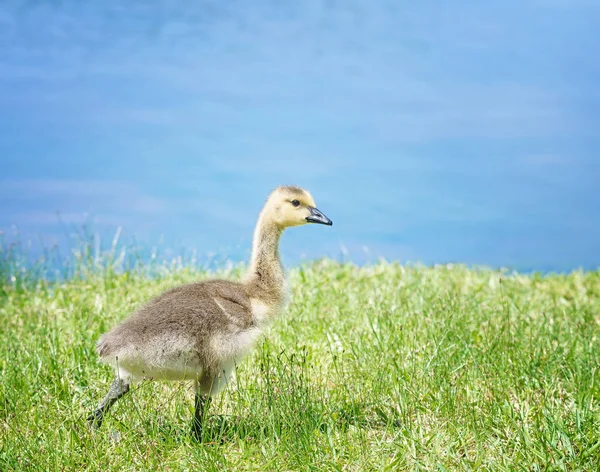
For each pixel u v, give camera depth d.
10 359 9.08
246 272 8.45
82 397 8.30
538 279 13.83
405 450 6.94
